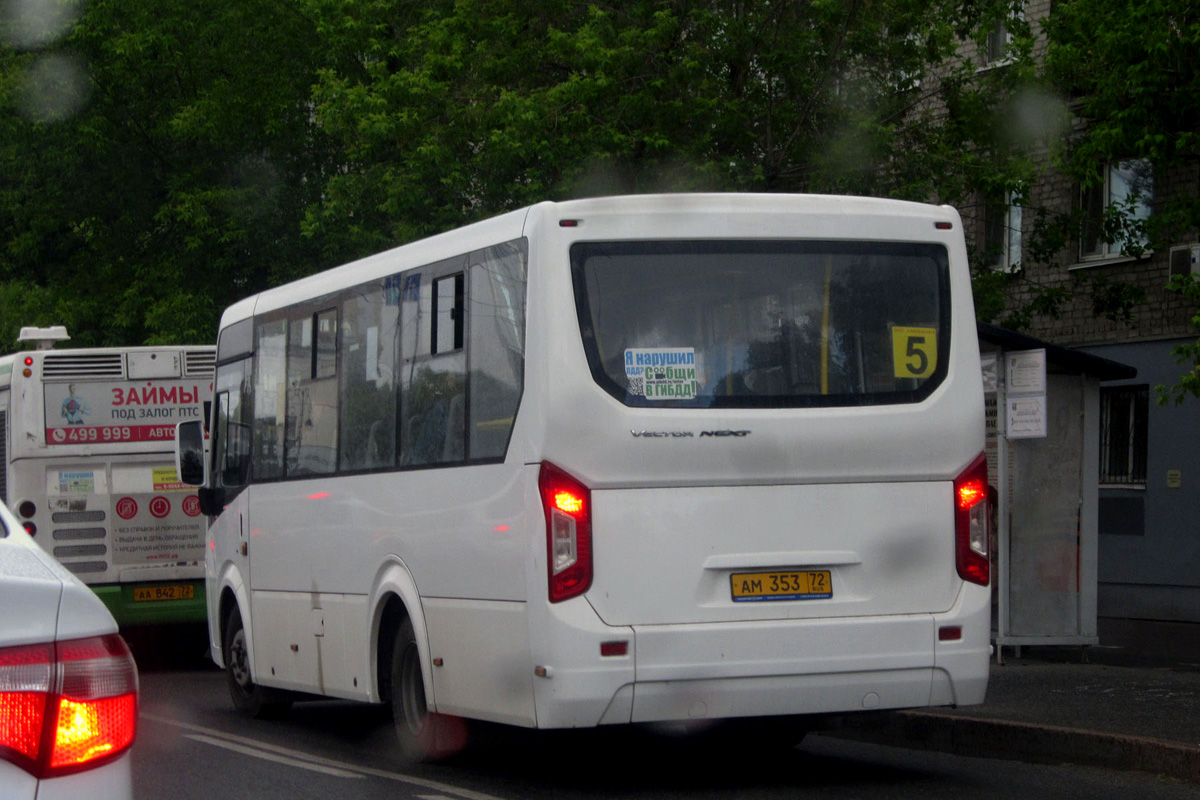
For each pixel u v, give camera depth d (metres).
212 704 17.66
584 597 9.84
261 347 15.20
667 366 10.15
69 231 37.50
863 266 10.67
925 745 13.20
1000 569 17.88
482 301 10.89
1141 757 11.46
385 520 12.13
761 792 10.75
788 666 10.08
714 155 25.75
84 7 34.41
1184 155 20.84
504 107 24.70
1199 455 27.89
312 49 34.25
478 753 12.56
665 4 26.25
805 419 10.27
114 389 22.33
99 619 4.43
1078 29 21.67
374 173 26.78
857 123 25.14
